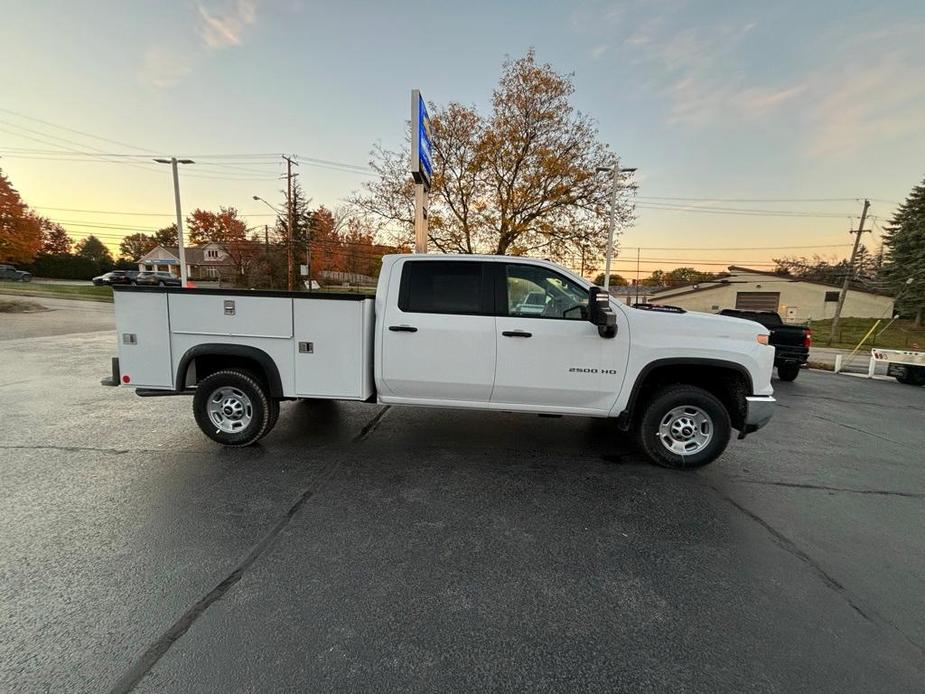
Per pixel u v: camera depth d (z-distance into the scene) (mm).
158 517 3168
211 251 62250
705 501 3645
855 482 4137
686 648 2096
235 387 4457
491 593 2453
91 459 4227
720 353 4070
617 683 1893
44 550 2738
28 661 1907
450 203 22516
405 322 4250
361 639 2092
